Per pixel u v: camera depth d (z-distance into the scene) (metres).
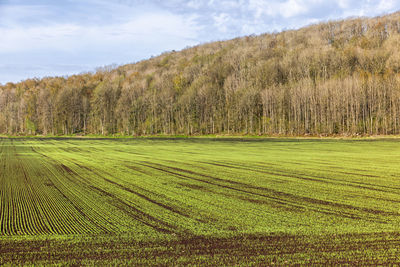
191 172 29.12
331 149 49.75
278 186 22.38
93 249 11.01
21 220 14.59
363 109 84.94
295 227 13.24
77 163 36.50
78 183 24.06
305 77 111.81
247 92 108.38
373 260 9.89
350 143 59.78
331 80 94.75
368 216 14.85
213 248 11.01
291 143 63.94
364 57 111.81
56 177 26.89
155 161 37.75
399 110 80.62
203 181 24.58
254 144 63.94
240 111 106.62
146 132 117.50
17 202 18.09
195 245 11.30
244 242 11.54
